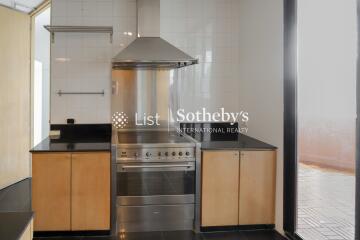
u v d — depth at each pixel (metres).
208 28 4.49
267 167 3.65
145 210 3.64
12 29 5.04
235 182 3.63
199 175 3.62
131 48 3.91
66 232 3.50
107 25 4.29
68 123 4.27
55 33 4.23
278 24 3.55
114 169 3.50
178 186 3.65
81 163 3.46
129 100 4.36
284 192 3.50
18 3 5.13
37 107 6.40
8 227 1.53
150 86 4.39
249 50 4.23
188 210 3.68
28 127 5.46
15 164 5.19
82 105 4.30
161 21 4.41
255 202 3.67
